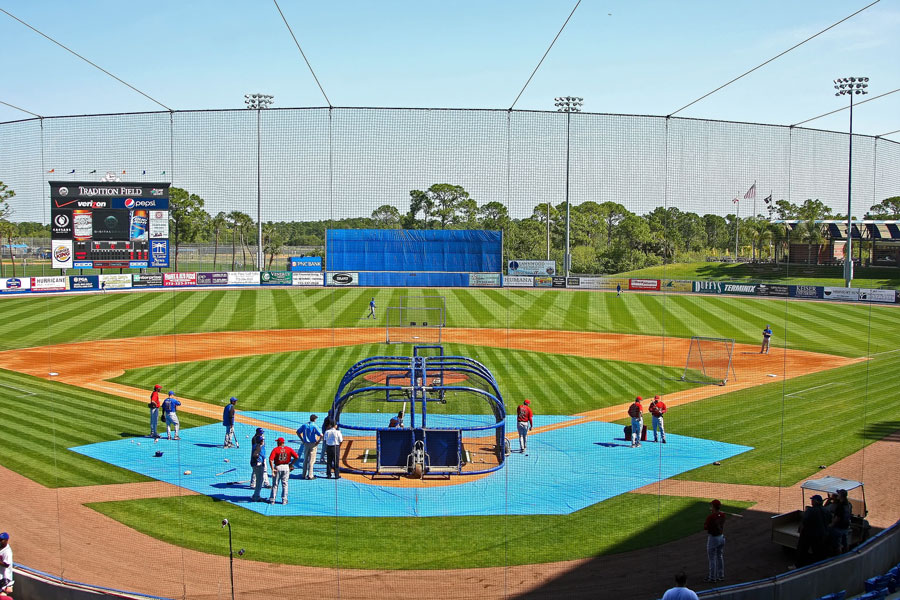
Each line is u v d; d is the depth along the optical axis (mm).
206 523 13195
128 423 19844
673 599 8844
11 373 26375
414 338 36000
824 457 16906
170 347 32750
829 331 38094
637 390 24766
